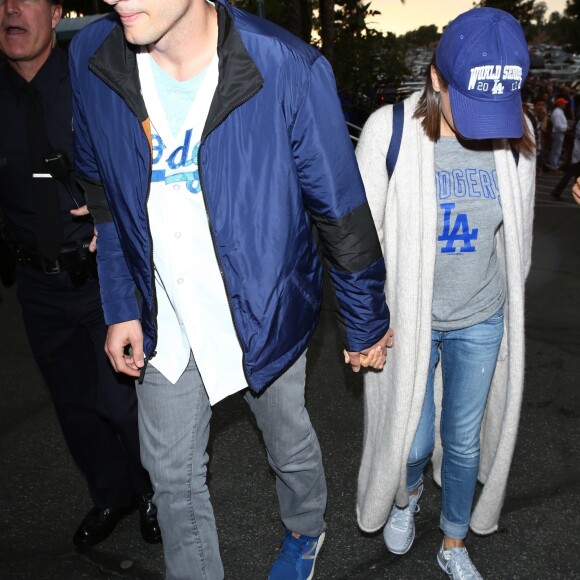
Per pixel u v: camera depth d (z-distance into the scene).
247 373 2.00
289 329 2.02
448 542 2.58
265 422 2.25
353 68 11.73
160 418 2.07
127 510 2.94
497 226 2.29
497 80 2.03
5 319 5.36
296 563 2.48
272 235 1.89
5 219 2.45
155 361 2.05
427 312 2.29
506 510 2.94
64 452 3.46
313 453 2.32
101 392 2.54
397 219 2.29
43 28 2.24
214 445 3.48
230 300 1.93
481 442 2.74
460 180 2.23
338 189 1.94
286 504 2.42
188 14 1.72
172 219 1.90
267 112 1.80
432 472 3.21
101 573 2.62
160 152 1.86
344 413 3.82
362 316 2.12
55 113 2.30
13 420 3.80
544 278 6.38
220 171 1.82
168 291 1.98
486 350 2.37
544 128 15.74
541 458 3.32
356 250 2.03
